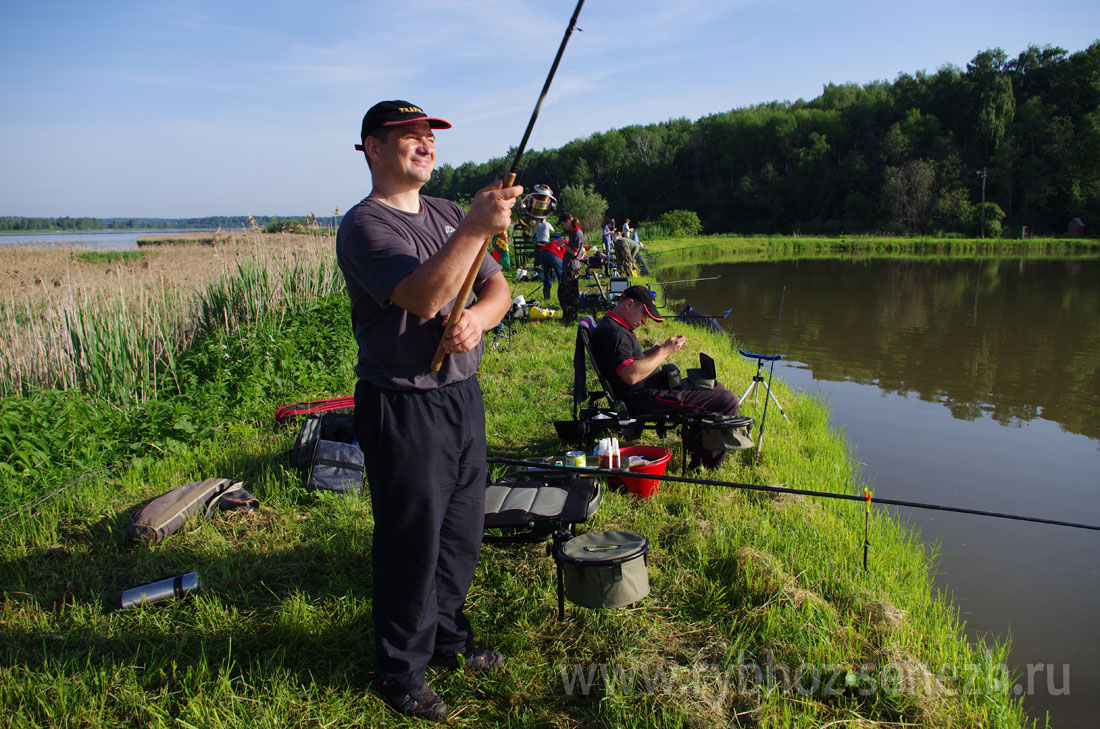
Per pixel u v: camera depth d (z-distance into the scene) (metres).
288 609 3.22
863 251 49.34
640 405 5.16
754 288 22.80
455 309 2.25
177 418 5.48
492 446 5.45
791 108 101.69
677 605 3.37
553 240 12.87
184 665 2.91
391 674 2.61
